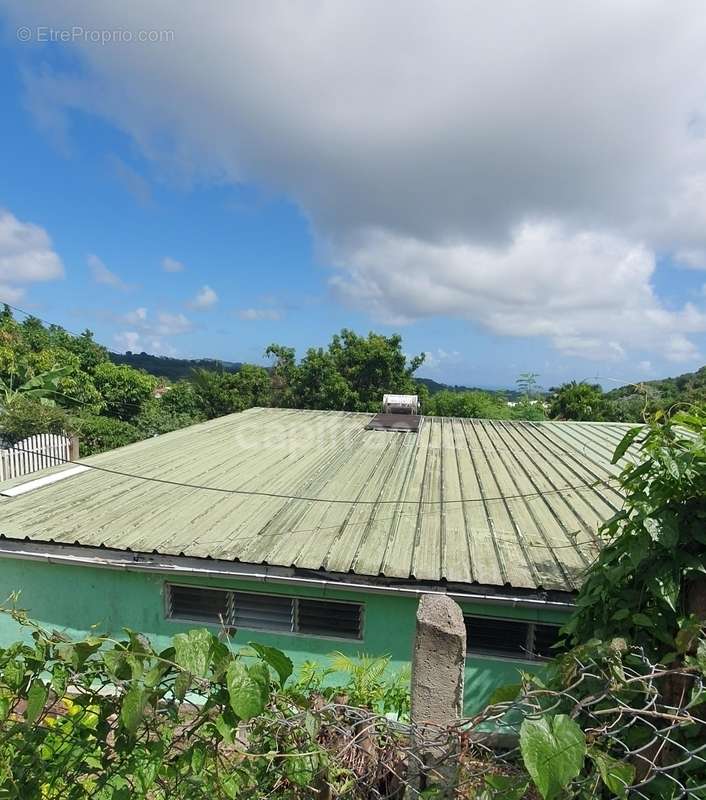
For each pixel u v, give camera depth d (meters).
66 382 17.09
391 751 1.88
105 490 6.46
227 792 1.66
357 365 27.00
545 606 4.07
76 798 1.70
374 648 4.71
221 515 5.61
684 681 1.97
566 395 21.22
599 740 1.71
